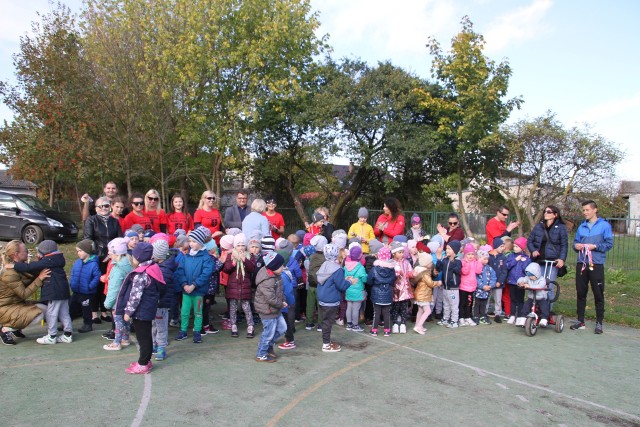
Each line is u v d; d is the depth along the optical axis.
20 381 5.08
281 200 23.70
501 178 18.67
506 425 4.35
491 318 9.05
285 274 6.75
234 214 9.19
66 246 15.57
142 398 4.72
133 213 7.91
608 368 6.08
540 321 7.95
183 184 23.06
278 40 18.11
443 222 16.83
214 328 7.59
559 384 5.48
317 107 18.48
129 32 16.58
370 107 18.39
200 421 4.23
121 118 17.14
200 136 17.62
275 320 6.07
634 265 14.70
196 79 16.86
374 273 7.53
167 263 6.07
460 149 17.30
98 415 4.29
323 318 6.61
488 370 5.92
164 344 5.98
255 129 19.33
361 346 6.94
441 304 8.71
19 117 20.83
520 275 8.38
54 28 20.91
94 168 19.03
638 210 37.47
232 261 7.15
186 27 16.92
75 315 7.34
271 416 4.39
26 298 6.49
